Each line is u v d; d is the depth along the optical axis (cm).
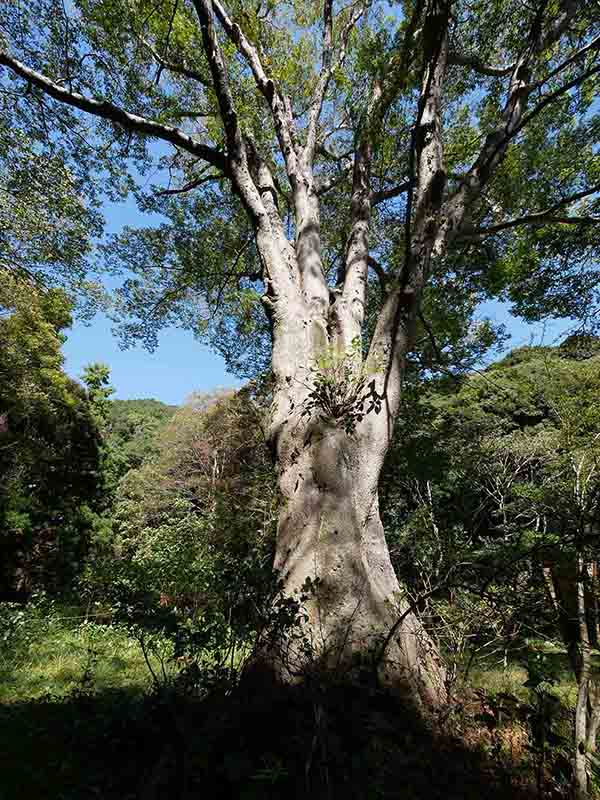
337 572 416
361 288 620
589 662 241
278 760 236
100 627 684
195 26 786
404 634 400
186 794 236
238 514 848
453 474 738
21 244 950
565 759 238
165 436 2495
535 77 750
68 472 1673
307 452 476
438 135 578
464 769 266
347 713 294
